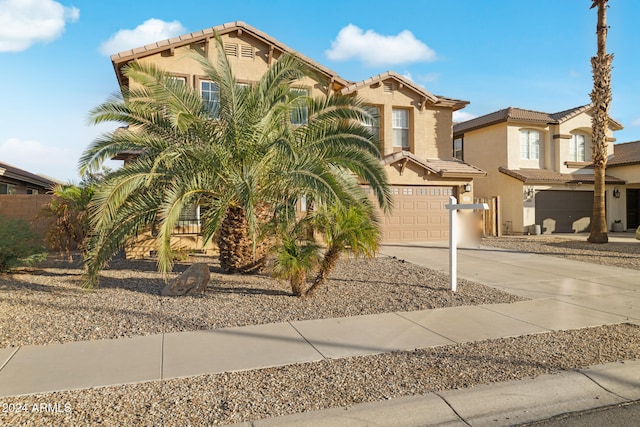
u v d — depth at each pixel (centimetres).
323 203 930
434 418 414
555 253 1549
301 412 414
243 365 529
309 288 898
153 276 1084
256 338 629
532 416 423
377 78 1830
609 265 1311
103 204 806
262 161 986
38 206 1591
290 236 870
